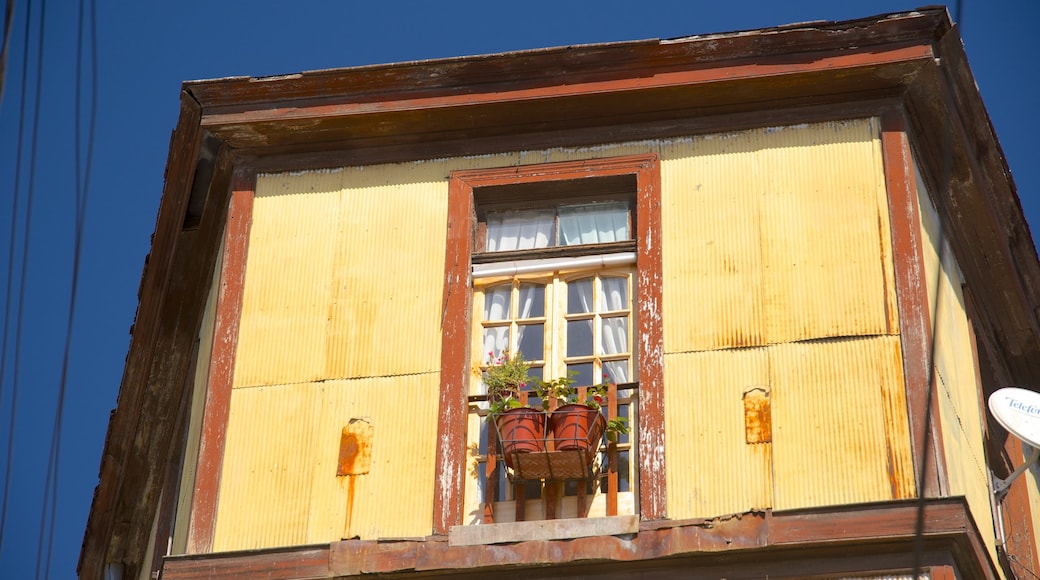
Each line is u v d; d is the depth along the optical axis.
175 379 15.35
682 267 12.74
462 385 12.55
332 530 12.05
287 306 13.22
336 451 12.43
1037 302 15.05
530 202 13.62
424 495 12.09
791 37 13.23
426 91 13.73
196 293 14.91
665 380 12.22
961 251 14.52
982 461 13.05
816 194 12.87
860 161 12.95
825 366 12.02
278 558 11.83
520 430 11.88
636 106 13.50
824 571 11.07
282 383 12.83
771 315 12.35
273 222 13.71
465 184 13.60
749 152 13.22
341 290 13.23
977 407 13.55
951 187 13.96
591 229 13.44
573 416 11.84
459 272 13.14
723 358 12.23
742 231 12.82
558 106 13.55
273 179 13.98
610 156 13.47
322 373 12.83
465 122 13.74
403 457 12.30
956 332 13.44
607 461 12.07
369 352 12.87
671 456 11.85
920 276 12.27
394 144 13.95
